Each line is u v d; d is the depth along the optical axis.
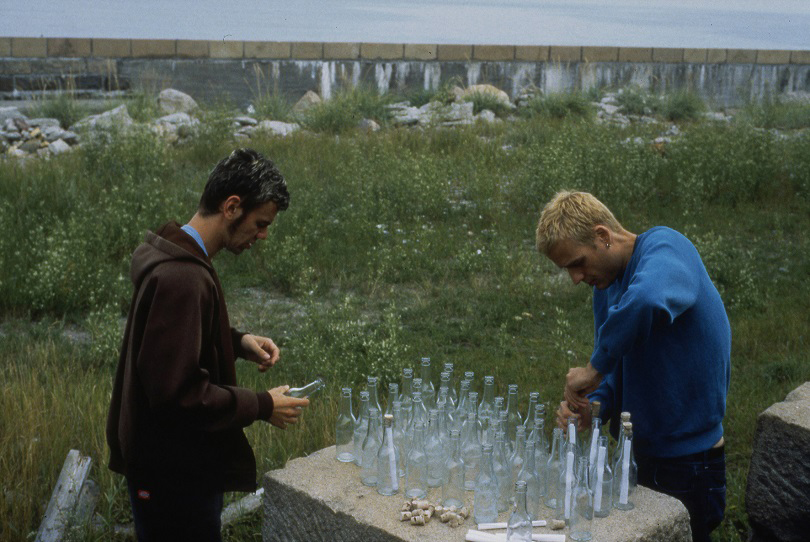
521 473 3.30
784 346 7.44
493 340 7.70
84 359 6.95
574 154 12.52
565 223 3.53
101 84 21.39
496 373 6.88
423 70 23.31
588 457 3.35
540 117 17.80
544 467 3.48
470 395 3.75
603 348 3.37
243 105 22.55
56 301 8.19
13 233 9.44
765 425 4.45
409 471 3.39
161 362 2.88
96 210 10.38
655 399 3.50
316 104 18.50
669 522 3.25
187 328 2.91
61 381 6.03
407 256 9.52
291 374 6.77
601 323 3.85
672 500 3.37
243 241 3.20
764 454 4.47
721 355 3.48
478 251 9.51
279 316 8.21
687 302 3.29
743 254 9.77
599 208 3.55
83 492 4.64
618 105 20.36
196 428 3.00
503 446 3.38
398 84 23.25
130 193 10.55
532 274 9.20
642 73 24.48
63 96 17.61
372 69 23.02
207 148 13.81
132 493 3.16
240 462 3.23
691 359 3.44
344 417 3.77
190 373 2.90
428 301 8.57
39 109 17.17
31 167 11.98
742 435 5.84
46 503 4.68
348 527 3.32
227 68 22.30
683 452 3.51
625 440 3.30
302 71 22.66
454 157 13.78
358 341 7.25
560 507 3.25
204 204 3.12
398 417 3.68
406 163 12.06
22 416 5.29
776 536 4.50
